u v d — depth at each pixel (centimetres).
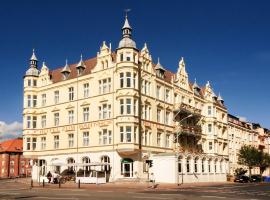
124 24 5981
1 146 11856
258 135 12344
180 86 7306
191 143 7538
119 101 5772
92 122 6197
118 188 4497
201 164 6656
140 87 6006
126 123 5678
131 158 5772
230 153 9725
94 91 6259
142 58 6150
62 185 5269
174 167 5731
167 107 6744
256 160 9031
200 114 7631
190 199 2756
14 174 11494
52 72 7306
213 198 2877
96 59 6638
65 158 6500
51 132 6800
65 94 6700
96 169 6006
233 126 10169
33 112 7075
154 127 6284
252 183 6712
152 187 4612
